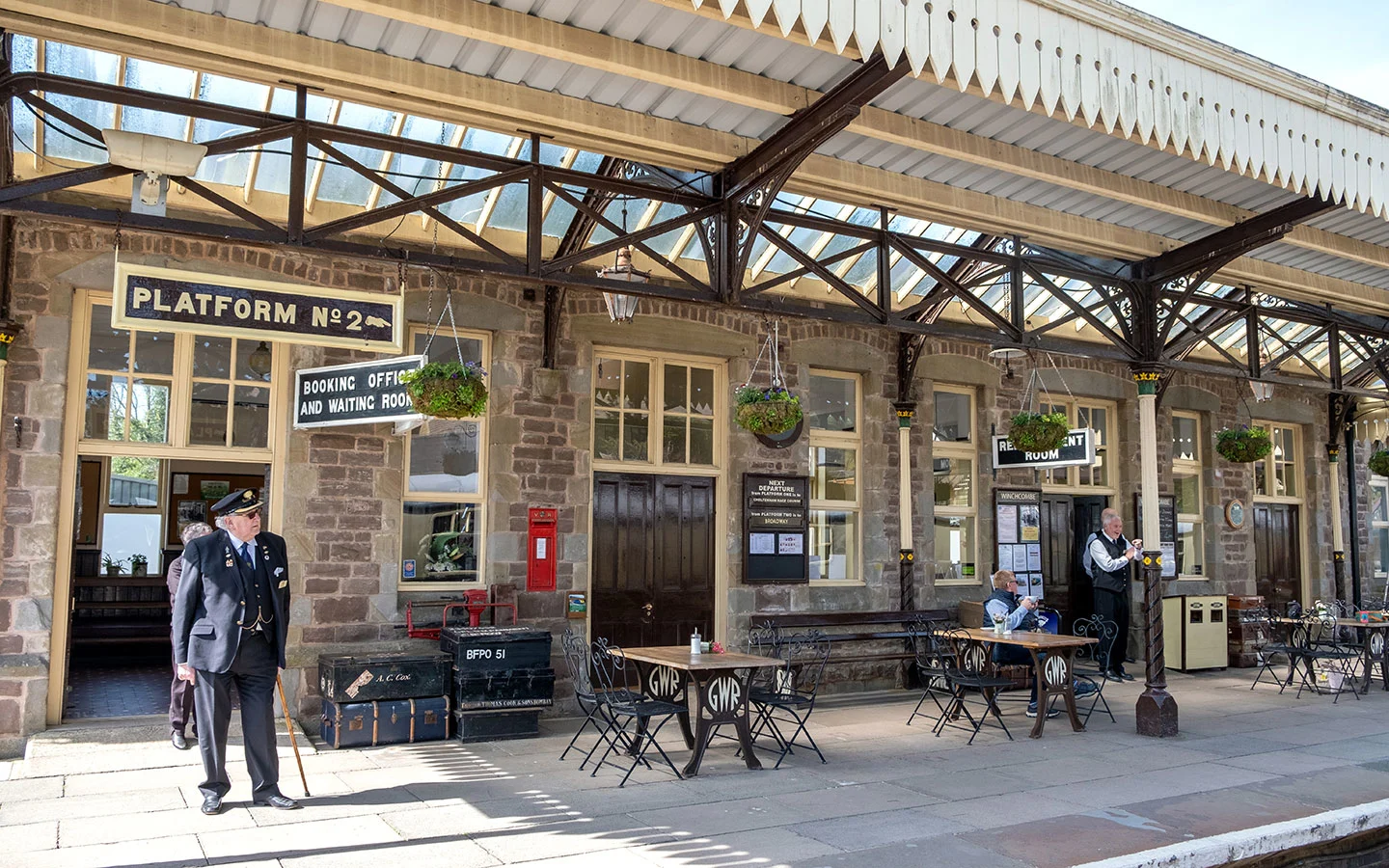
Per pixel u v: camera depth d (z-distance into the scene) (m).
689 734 7.67
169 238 7.86
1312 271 10.62
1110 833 5.55
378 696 7.69
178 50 5.83
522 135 7.00
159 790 6.24
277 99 7.33
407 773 6.80
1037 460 10.96
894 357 11.23
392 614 8.46
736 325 10.23
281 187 8.21
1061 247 9.10
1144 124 6.14
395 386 7.45
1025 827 5.65
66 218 5.58
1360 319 12.13
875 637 10.38
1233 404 14.04
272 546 6.08
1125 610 11.84
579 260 7.17
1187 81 6.42
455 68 6.39
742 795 6.36
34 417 7.40
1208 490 13.73
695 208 7.80
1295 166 6.95
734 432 10.23
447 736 7.89
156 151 5.75
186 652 5.77
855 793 6.43
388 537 8.50
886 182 7.96
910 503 10.91
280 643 6.00
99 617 12.20
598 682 9.44
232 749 7.27
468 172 8.29
